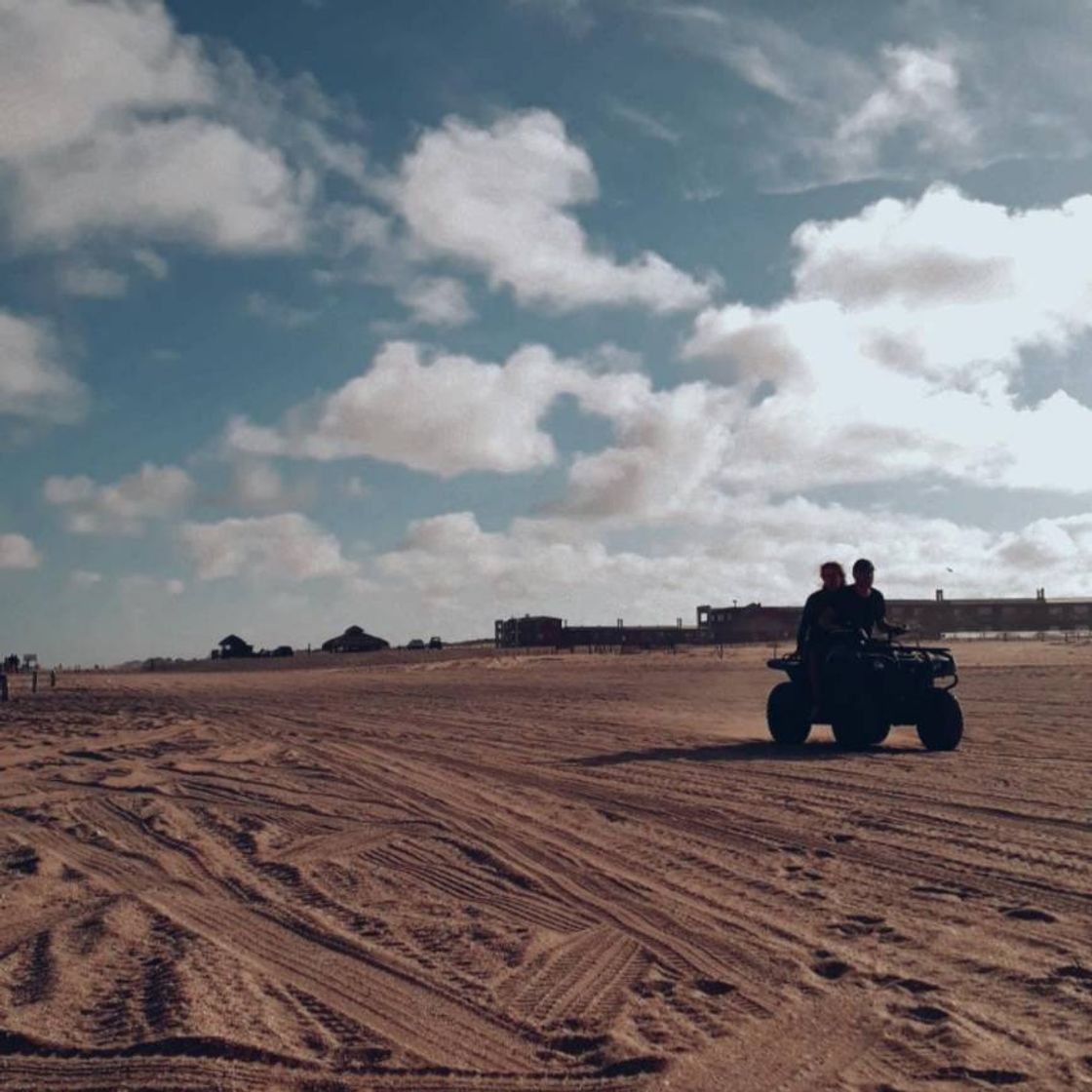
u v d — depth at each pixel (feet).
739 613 333.62
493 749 53.52
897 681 50.14
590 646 323.37
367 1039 16.48
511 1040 16.39
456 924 22.45
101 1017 17.63
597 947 20.79
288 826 33.45
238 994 18.40
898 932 20.99
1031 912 22.09
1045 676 114.83
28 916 23.94
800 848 28.55
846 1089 14.39
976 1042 15.61
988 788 37.14
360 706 90.99
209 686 150.00
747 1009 17.28
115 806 37.55
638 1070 15.14
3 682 122.21
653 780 41.29
